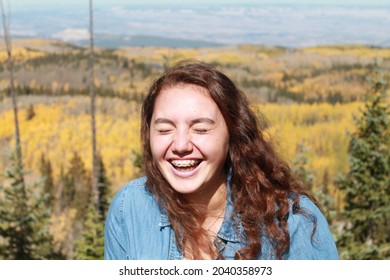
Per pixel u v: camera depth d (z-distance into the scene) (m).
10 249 18.91
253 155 2.63
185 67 2.57
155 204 2.77
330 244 2.55
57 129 157.62
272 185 2.62
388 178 14.54
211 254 2.64
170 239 2.69
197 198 2.63
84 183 63.22
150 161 2.75
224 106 2.50
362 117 15.31
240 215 2.60
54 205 56.03
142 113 2.81
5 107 171.25
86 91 197.62
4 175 19.67
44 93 190.50
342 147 98.56
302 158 11.74
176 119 2.45
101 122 163.88
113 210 2.92
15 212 19.11
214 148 2.47
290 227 2.53
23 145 142.38
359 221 14.95
